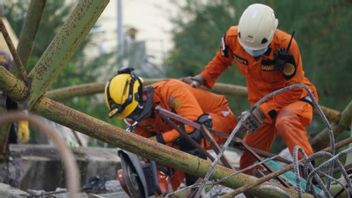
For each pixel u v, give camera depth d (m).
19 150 11.14
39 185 11.04
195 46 17.52
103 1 7.20
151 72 20.17
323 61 16.22
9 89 7.18
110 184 10.04
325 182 8.23
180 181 8.69
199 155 8.45
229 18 17.33
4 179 10.77
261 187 7.55
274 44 8.72
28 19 8.95
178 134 8.34
